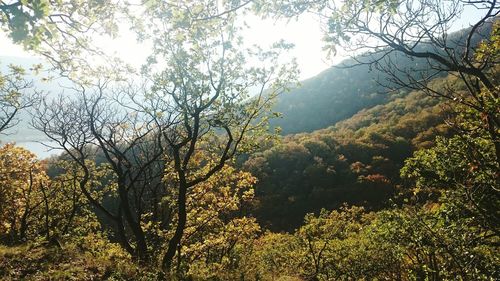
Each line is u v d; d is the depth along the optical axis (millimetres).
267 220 55406
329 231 24016
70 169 21359
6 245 15336
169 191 18953
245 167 61625
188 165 17656
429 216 11766
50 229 24016
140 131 18078
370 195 55781
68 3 5816
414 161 14359
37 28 3879
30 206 24922
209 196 18859
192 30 6406
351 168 62375
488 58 6617
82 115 17656
